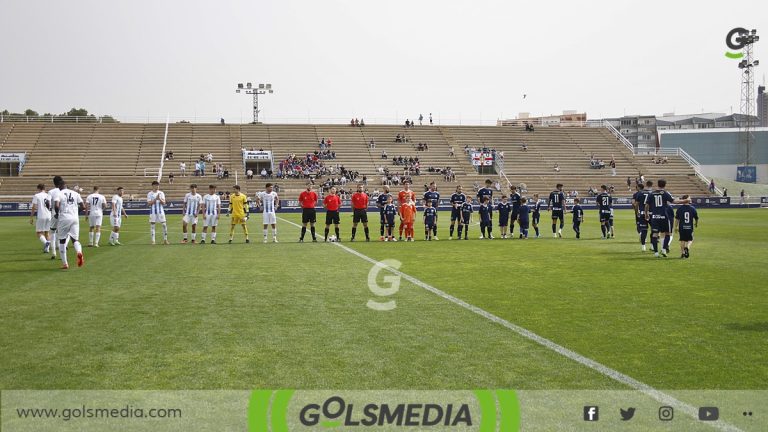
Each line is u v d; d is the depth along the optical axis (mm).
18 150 65062
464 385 6484
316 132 75750
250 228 33344
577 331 8742
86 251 20516
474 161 71625
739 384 6496
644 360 7324
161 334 8602
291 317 9703
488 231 26344
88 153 66188
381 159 71250
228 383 6562
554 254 19344
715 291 12133
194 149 69250
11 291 12195
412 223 25281
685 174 73938
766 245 22328
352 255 19047
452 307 10500
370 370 6965
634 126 121625
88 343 8125
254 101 87562
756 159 97625
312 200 24297
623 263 16875
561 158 75312
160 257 18500
